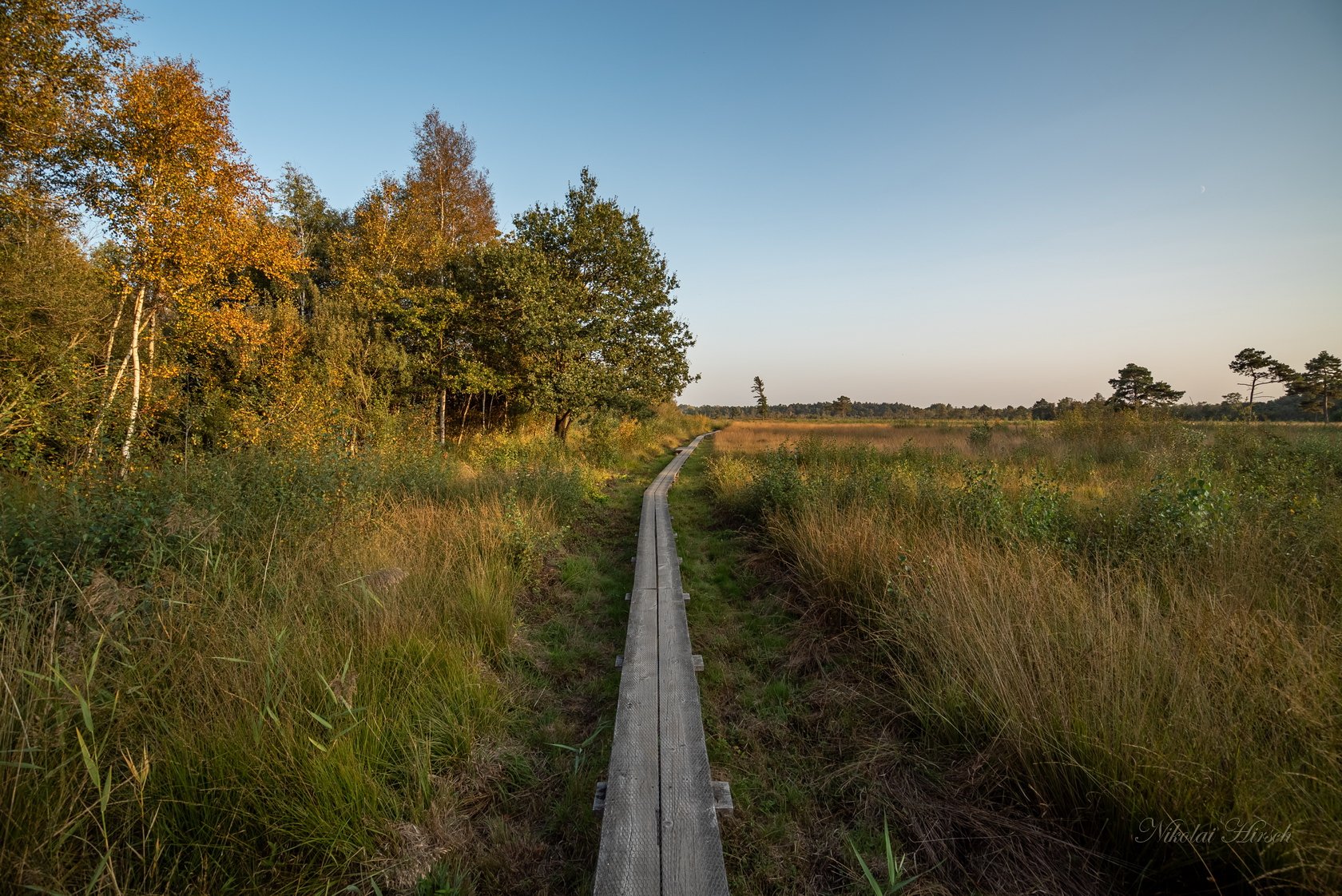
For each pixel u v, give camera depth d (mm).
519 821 2541
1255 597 3580
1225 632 2928
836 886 2162
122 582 3316
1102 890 2010
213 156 9680
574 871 2244
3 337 7562
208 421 10859
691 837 2195
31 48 7785
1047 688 2676
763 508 7930
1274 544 4309
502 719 3205
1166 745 2246
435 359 15992
